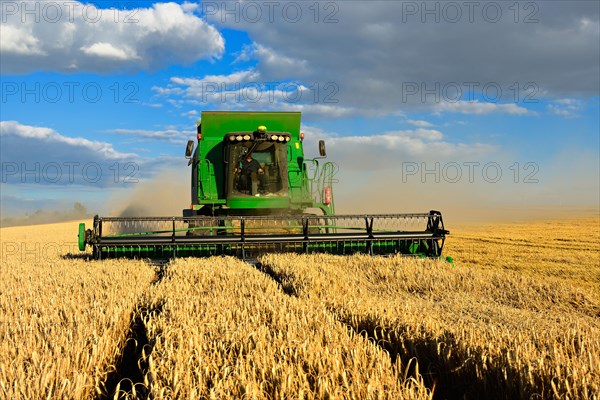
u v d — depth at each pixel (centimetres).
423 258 1298
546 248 2025
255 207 1477
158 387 429
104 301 765
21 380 435
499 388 470
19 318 689
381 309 689
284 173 1492
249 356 484
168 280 973
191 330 570
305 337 545
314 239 1333
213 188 1537
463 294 940
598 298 949
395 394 415
